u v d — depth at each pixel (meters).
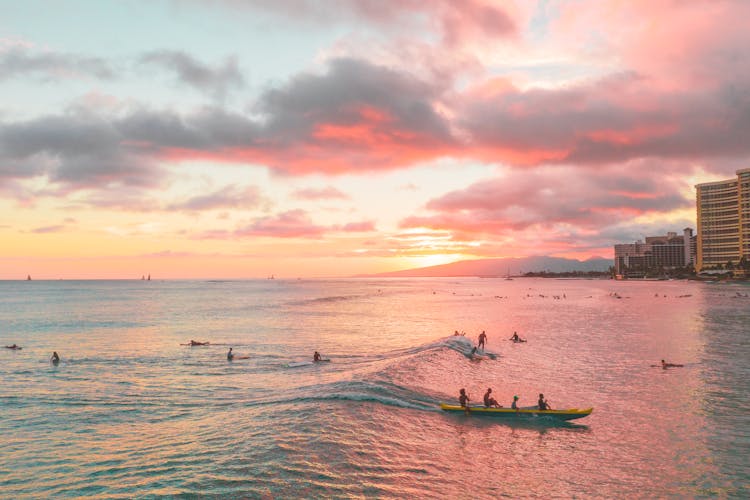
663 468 20.08
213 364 43.16
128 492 17.28
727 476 19.23
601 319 86.12
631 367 41.28
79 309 121.38
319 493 17.00
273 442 21.81
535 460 21.02
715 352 48.41
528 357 46.59
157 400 30.47
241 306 130.88
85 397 31.28
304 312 108.75
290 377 37.28
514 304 137.62
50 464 20.06
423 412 27.95
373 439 22.75
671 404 29.59
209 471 18.86
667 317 87.56
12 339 62.53
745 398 30.77
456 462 20.61
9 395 31.81
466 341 54.62
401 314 103.00
